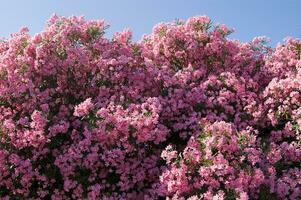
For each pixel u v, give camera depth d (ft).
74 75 38.27
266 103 38.81
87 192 33.27
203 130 33.12
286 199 31.73
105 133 32.89
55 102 37.22
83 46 41.27
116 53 41.70
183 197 30.17
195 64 45.39
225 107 38.58
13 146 32.83
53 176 33.60
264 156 33.63
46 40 38.78
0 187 33.24
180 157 31.89
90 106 33.68
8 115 34.71
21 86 35.22
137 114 33.68
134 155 34.17
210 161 30.48
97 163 33.19
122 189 33.53
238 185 29.91
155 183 32.76
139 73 38.73
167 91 39.06
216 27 46.62
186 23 46.91
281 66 43.98
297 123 36.58
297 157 34.58
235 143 31.22
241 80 40.93
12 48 38.58
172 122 37.55
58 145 34.65
